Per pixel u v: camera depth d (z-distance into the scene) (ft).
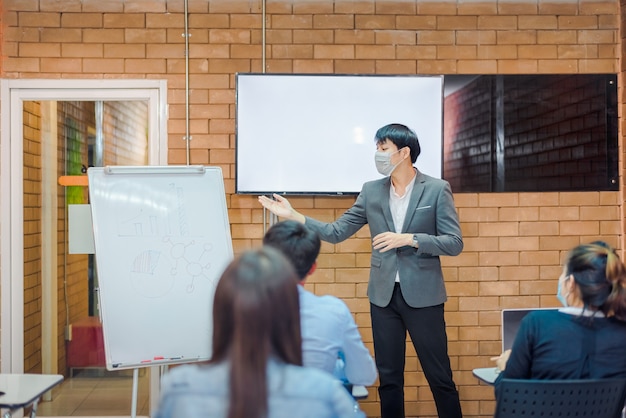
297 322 4.43
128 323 9.96
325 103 12.34
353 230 11.18
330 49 12.52
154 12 12.41
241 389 4.12
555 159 12.68
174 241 10.41
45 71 12.40
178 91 12.45
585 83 12.69
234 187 12.50
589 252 6.88
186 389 4.32
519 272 12.66
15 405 7.24
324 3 12.49
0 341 12.35
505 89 12.62
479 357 12.64
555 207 12.69
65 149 12.72
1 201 12.39
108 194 10.39
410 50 12.56
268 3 12.46
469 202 12.60
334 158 12.37
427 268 10.49
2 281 12.37
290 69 12.49
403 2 12.54
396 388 10.73
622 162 12.69
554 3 12.66
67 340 12.78
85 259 12.73
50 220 12.75
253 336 4.20
